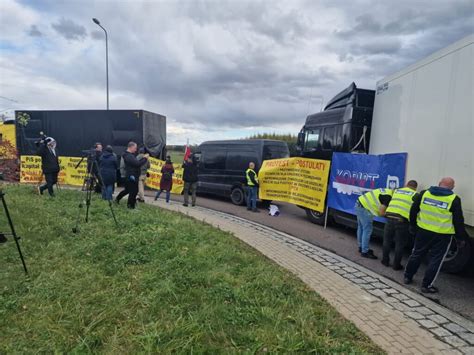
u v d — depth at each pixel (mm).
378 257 6617
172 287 4004
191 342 3006
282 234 8133
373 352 3207
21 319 3289
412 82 6121
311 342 3123
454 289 5082
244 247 6496
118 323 3295
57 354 2783
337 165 8375
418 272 5797
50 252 5012
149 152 15141
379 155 6996
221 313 3539
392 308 4281
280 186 10602
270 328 3322
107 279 4223
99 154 9500
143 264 4770
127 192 9094
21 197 9016
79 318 3316
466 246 5277
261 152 11680
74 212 7551
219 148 13094
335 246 7273
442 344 3479
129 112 14547
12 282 3980
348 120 8422
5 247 4996
